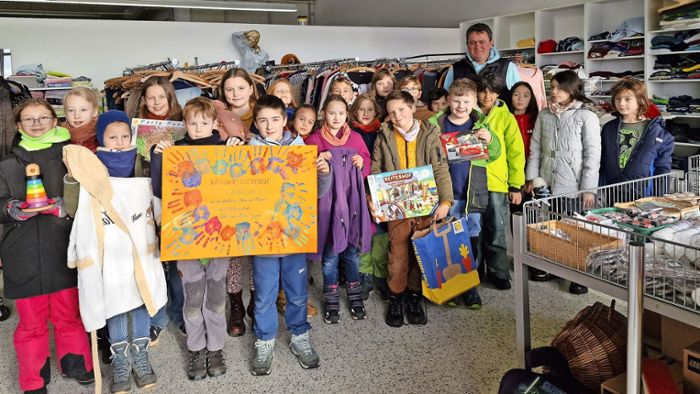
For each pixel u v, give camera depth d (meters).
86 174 2.30
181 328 3.10
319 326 3.16
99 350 2.93
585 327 2.02
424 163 3.13
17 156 2.37
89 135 2.64
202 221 2.44
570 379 1.99
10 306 3.59
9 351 2.99
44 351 2.52
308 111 3.15
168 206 2.41
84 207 2.33
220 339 2.65
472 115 3.33
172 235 2.42
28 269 2.38
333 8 10.58
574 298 3.37
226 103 3.32
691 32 6.36
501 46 8.87
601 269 1.73
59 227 2.43
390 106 3.08
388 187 3.06
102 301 2.38
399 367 2.66
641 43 6.80
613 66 7.40
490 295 3.50
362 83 4.96
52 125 2.45
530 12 8.14
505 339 2.89
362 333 3.05
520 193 3.67
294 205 2.51
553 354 2.04
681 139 6.47
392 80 3.89
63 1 7.17
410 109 3.10
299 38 8.82
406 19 10.28
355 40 9.19
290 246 2.52
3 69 7.01
